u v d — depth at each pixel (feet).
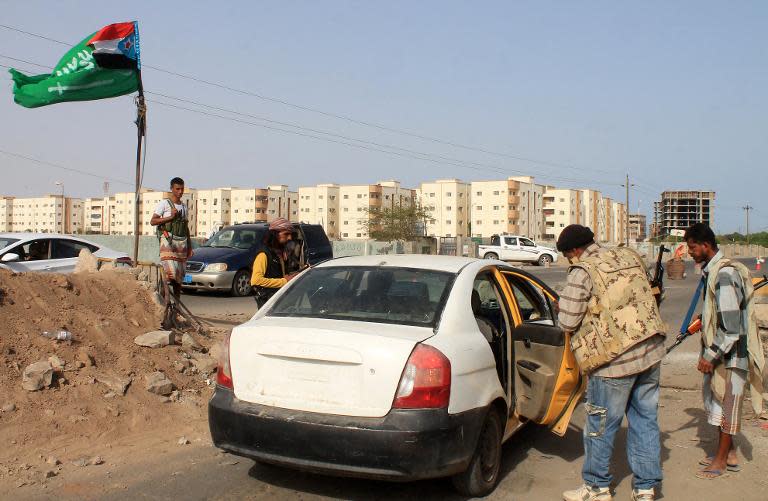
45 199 409.90
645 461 14.43
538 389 16.46
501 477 16.44
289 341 13.89
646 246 194.39
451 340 14.12
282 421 13.51
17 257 39.73
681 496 15.70
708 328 16.33
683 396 25.68
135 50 30.22
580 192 443.73
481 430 14.33
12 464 15.84
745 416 22.44
